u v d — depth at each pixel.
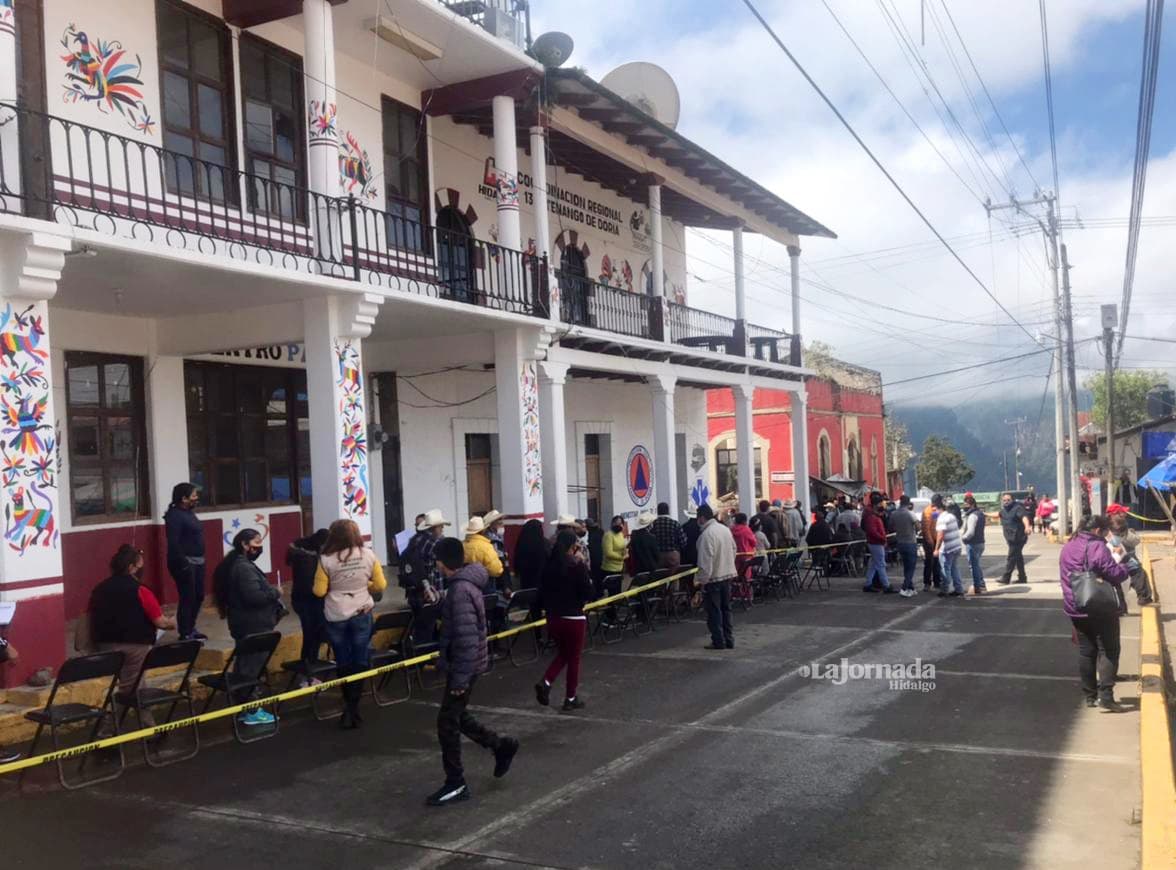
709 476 33.88
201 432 12.93
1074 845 5.41
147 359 12.12
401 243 14.07
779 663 11.05
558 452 15.60
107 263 8.96
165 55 10.53
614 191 21.36
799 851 5.45
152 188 10.22
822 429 34.78
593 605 11.95
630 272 22.00
